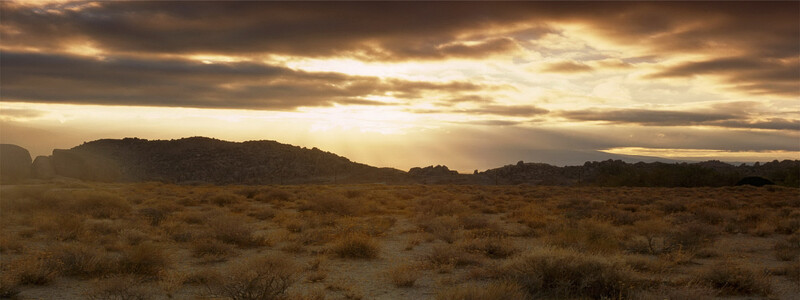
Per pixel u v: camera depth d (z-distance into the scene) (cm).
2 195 3069
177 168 18688
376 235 1909
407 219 2598
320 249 1577
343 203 2703
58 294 1011
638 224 2127
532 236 1927
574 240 1611
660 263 1294
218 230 1689
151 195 4094
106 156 19162
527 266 1041
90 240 1619
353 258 1448
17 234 1728
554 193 5262
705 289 1001
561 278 996
